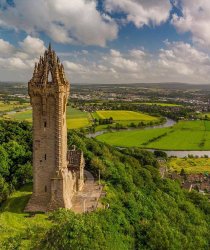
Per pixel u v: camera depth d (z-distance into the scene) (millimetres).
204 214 151750
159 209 130750
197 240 116812
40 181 102125
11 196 117062
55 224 88688
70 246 80812
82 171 127438
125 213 110125
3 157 141625
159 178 182875
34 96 98562
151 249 99688
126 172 160125
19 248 76812
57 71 98250
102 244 84875
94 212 100000
